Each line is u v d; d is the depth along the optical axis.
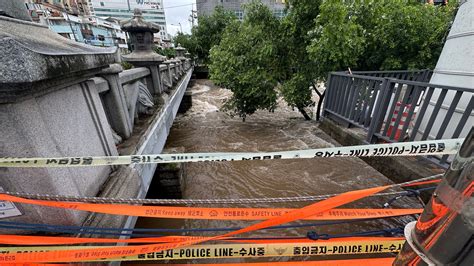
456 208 0.52
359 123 4.67
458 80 2.92
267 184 4.38
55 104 1.46
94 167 1.92
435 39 6.26
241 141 6.87
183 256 1.39
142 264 2.71
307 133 6.70
